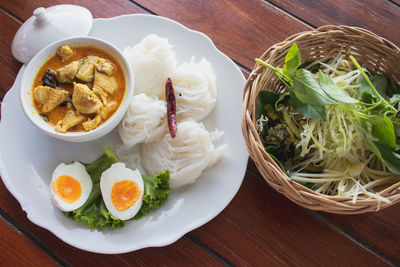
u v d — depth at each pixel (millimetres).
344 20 586
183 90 527
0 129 507
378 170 485
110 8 589
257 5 592
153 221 483
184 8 591
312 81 448
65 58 506
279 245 494
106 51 512
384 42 488
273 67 481
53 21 539
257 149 438
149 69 529
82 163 500
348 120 482
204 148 501
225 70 541
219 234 497
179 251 492
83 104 484
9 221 500
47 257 489
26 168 499
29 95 495
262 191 514
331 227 500
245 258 491
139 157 524
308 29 583
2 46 563
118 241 469
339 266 489
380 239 496
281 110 495
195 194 496
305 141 469
